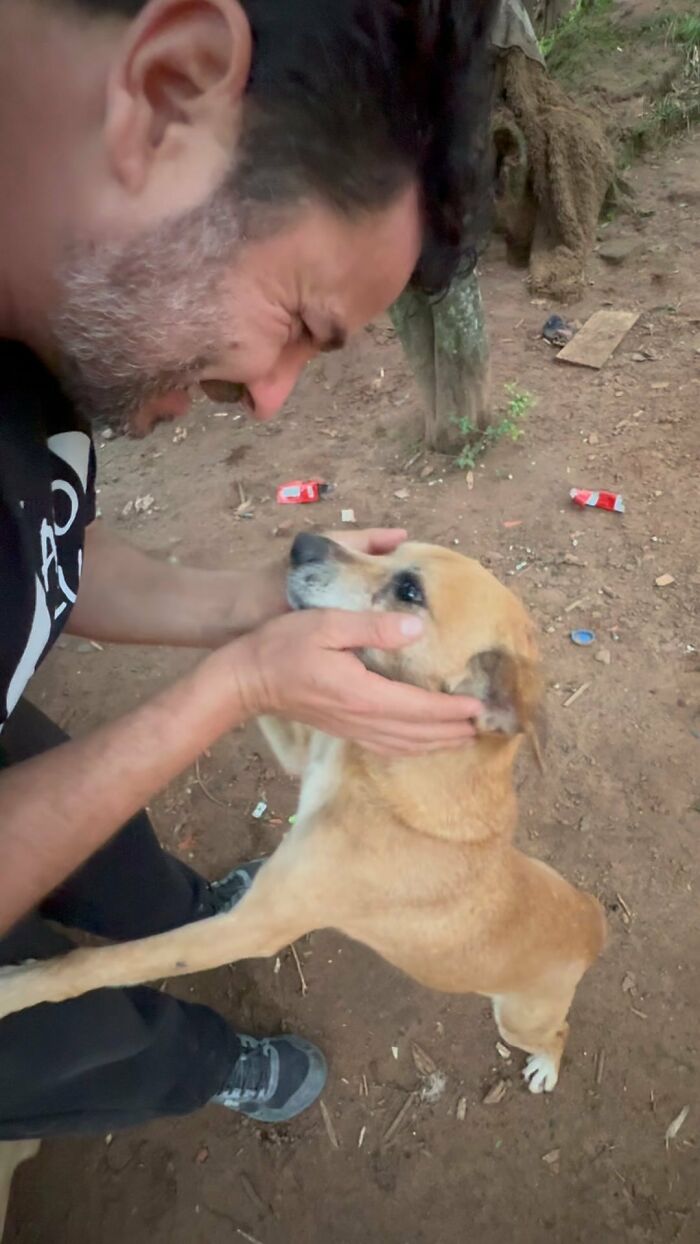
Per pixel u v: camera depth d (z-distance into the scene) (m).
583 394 1.65
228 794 1.10
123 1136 0.85
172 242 0.33
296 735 0.76
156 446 1.71
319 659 0.48
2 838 0.41
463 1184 0.81
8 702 0.41
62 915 0.74
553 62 2.54
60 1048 0.58
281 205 0.32
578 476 1.47
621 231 2.12
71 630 0.66
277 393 0.42
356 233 0.35
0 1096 0.56
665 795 1.05
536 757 0.65
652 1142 0.82
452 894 0.67
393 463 1.56
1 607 0.38
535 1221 0.78
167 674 1.26
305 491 1.50
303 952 0.97
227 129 0.31
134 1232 0.79
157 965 0.62
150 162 0.31
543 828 1.03
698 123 2.51
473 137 0.35
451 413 1.49
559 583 1.29
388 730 0.53
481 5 0.32
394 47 0.30
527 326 1.87
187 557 1.42
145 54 0.28
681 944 0.94
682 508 1.39
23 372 0.40
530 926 0.73
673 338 1.76
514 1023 0.80
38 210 0.33
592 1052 0.88
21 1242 0.79
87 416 0.45
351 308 0.39
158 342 0.36
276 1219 0.80
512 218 2.05
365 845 0.65
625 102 2.42
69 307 0.35
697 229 2.09
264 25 0.29
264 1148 0.84
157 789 0.46
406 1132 0.84
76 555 0.48
